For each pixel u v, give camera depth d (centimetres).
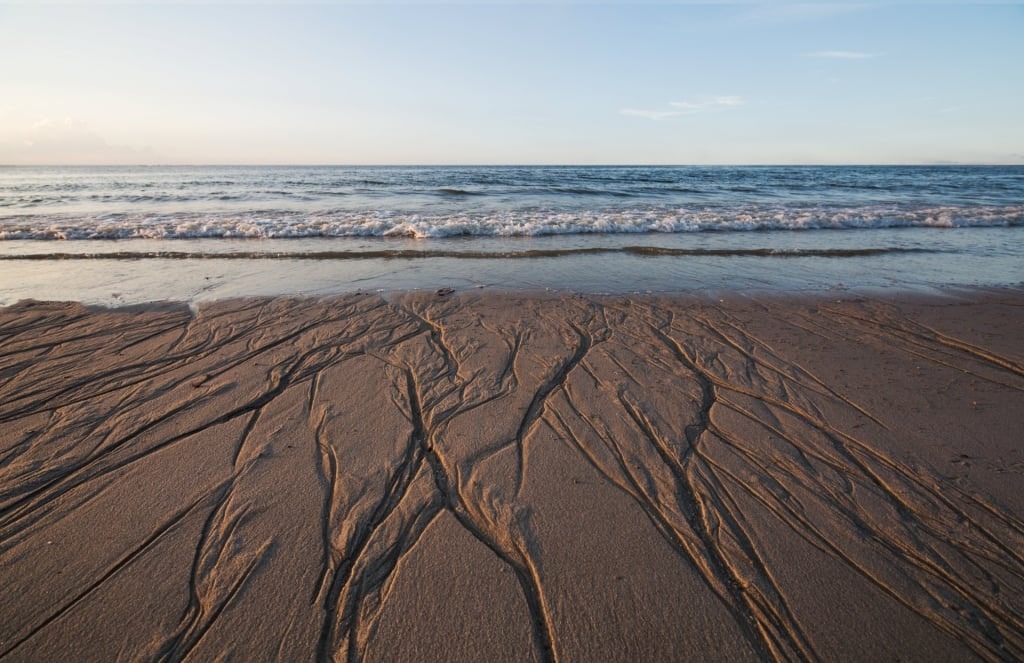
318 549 224
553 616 193
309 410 340
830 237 1009
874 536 234
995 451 295
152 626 189
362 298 583
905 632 188
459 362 419
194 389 367
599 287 643
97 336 464
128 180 3141
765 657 179
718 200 1702
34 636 185
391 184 2483
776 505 254
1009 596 202
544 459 291
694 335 483
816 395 365
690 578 211
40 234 922
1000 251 883
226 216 1153
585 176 3284
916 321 521
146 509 248
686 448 301
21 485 264
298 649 180
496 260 790
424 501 255
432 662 176
